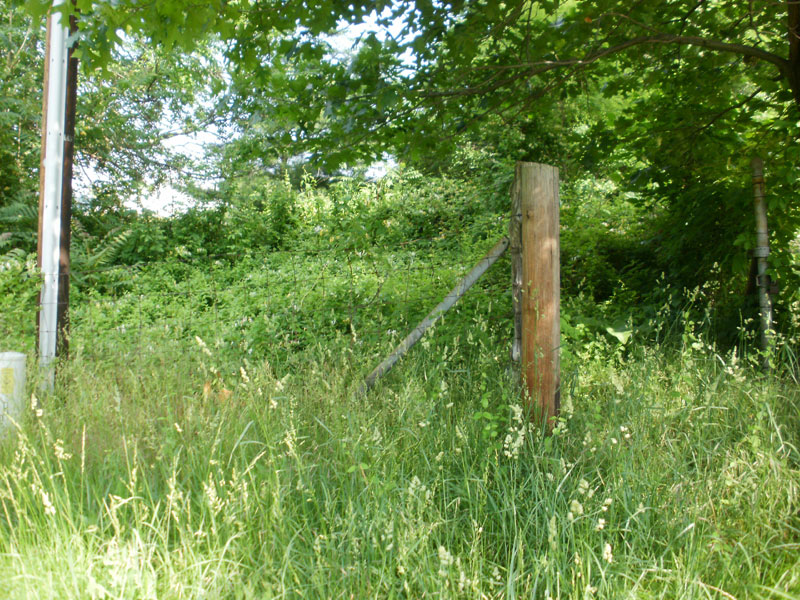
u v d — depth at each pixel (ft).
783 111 17.33
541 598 7.01
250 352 14.65
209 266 33.27
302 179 45.80
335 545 7.80
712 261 17.49
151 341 14.64
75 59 14.15
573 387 11.70
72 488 8.28
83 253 31.89
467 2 13.42
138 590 6.59
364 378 12.73
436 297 15.28
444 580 6.66
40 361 13.34
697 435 9.87
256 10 13.23
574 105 25.20
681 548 7.72
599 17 14.01
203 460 8.96
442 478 8.88
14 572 6.85
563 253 20.48
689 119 17.69
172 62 41.11
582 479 7.80
